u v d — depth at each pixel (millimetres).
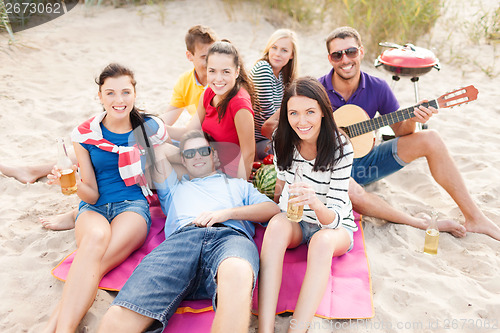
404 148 3500
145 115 3348
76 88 5770
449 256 3232
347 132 3535
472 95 3176
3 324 2658
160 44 7215
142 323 2463
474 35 7188
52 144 4586
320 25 7820
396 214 3496
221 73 3387
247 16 8055
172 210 3146
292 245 3062
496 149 4523
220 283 2486
